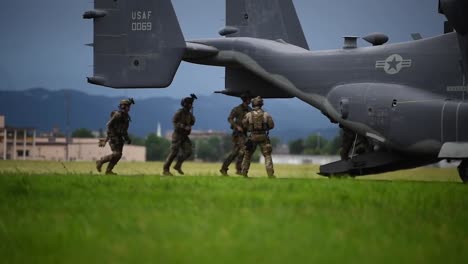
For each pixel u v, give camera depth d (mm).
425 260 14039
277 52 43719
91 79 43969
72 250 14758
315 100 41750
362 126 38781
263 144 36938
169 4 42875
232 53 45406
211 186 27031
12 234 16469
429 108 35969
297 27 48250
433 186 28844
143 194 24078
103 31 43875
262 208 20531
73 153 156750
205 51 45094
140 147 198750
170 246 14969
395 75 38344
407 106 36844
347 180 31531
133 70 43375
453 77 36438
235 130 41438
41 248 15023
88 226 17266
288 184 28000
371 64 39344
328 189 26312
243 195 23719
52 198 22953
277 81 43531
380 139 38000
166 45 43000
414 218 19344
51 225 17578
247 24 48844
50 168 53344
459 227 18156
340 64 40688
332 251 14562
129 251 14508
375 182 30703
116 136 39062
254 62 44562
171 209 20219
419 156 36844
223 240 15625
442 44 37031
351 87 39688
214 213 19359
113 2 43719
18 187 25359
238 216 18766
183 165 81188
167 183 27500
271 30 48219
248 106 41188
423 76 37344
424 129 36031
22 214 19375
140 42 43312
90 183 27719
